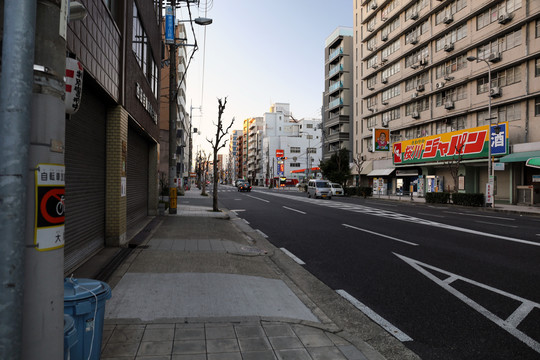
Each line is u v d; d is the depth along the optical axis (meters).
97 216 6.88
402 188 39.75
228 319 3.83
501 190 27.17
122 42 7.58
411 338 3.67
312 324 3.82
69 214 5.31
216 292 4.75
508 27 25.08
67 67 2.58
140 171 11.98
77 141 5.64
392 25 40.97
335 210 19.33
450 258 7.28
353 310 4.49
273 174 88.88
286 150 96.00
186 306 4.18
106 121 7.38
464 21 29.83
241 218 15.44
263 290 5.02
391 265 6.76
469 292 5.12
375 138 39.66
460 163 28.88
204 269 5.93
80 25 4.84
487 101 27.53
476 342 3.57
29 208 1.73
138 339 3.28
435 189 33.50
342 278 5.96
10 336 1.58
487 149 25.70
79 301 2.30
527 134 24.19
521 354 3.32
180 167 37.53
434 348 3.45
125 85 7.89
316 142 99.06
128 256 6.64
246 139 139.75
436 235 10.28
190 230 10.54
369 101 46.91
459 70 30.53
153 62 13.51
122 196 7.67
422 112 35.84
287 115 111.44
